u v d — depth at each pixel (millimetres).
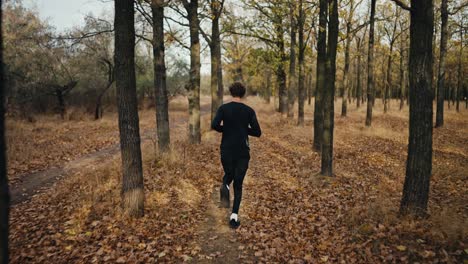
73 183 6762
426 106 4324
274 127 15820
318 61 9602
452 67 29422
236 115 4516
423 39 4242
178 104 35875
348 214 4832
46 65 20656
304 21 12250
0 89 1712
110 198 5398
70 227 4531
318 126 9953
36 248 4023
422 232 3986
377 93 51062
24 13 18922
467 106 32031
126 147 4688
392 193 6105
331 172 7148
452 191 6023
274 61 20109
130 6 4520
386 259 3582
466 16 17734
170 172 6965
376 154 9906
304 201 5719
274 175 7445
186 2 10164
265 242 4246
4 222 1708
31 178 7895
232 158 4527
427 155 4414
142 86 28641
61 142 12875
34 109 22422
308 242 4180
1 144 1703
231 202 5707
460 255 3463
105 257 3791
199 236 4434
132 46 4605
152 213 4969
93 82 24125
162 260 3797
